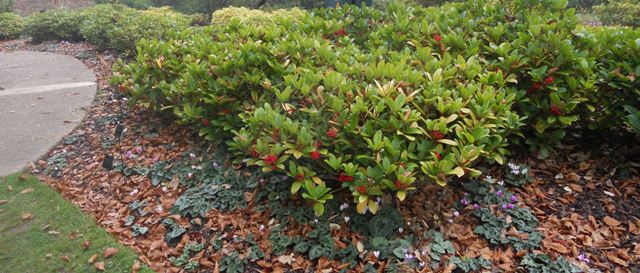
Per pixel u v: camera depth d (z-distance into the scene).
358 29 4.61
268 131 2.84
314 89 3.07
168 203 3.25
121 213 3.24
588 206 2.92
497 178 3.19
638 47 3.15
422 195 3.02
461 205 2.97
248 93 3.66
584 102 3.26
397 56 3.50
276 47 3.72
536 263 2.51
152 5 12.16
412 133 2.70
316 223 2.85
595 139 3.49
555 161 3.35
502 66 3.32
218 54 3.90
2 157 4.13
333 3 6.57
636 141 3.34
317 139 2.81
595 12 9.03
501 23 3.75
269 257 2.72
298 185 2.69
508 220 2.80
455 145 2.65
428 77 3.07
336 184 3.04
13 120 4.96
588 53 3.38
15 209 3.34
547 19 3.75
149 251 2.85
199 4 10.41
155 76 4.33
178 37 4.93
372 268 2.53
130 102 4.34
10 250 2.91
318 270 2.61
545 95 3.29
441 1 9.93
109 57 7.52
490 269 2.51
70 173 3.85
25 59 7.76
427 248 2.61
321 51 3.59
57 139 4.45
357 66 3.23
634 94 3.13
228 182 3.31
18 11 15.48
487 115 2.75
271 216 3.00
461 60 3.24
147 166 3.78
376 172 2.55
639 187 3.02
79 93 5.78
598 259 2.54
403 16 4.32
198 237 2.92
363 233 2.79
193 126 3.93
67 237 3.01
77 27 9.05
